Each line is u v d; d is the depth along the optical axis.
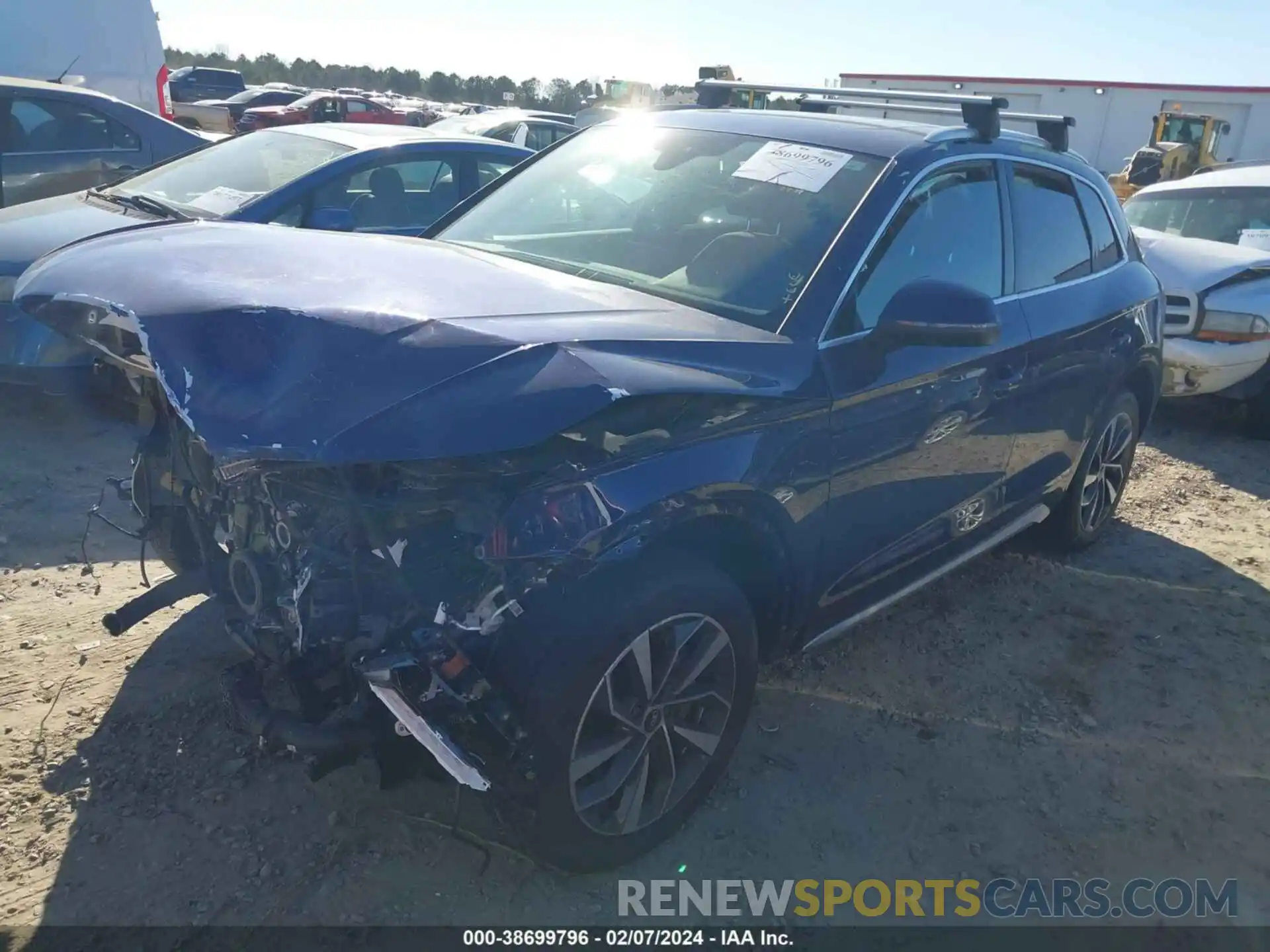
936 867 2.86
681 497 2.47
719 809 3.01
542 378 2.23
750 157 3.55
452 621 2.34
